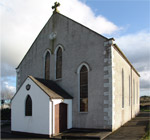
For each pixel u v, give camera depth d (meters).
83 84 15.23
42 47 18.83
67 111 14.90
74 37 16.28
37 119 13.67
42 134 13.20
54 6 18.58
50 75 17.66
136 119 21.11
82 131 13.77
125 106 18.38
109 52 13.88
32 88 14.39
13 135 14.47
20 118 14.88
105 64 13.97
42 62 18.59
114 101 13.74
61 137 12.34
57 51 17.66
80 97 15.25
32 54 19.64
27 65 19.88
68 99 14.98
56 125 13.57
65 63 16.55
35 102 13.99
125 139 10.88
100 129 13.55
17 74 20.59
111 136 11.78
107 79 13.71
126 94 19.22
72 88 15.73
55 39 17.77
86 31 15.49
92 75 14.56
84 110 14.81
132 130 13.65
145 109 40.31
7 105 35.19
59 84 16.69
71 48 16.34
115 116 13.94
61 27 17.47
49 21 18.61
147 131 12.95
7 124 20.83
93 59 14.73
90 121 14.18
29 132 14.06
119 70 15.96
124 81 18.28
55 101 13.60
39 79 15.68
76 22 16.30
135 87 27.06
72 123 15.14
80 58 15.56
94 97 14.22
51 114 13.15
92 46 14.94
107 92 13.57
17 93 15.46
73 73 15.84
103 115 13.56
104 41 14.23
